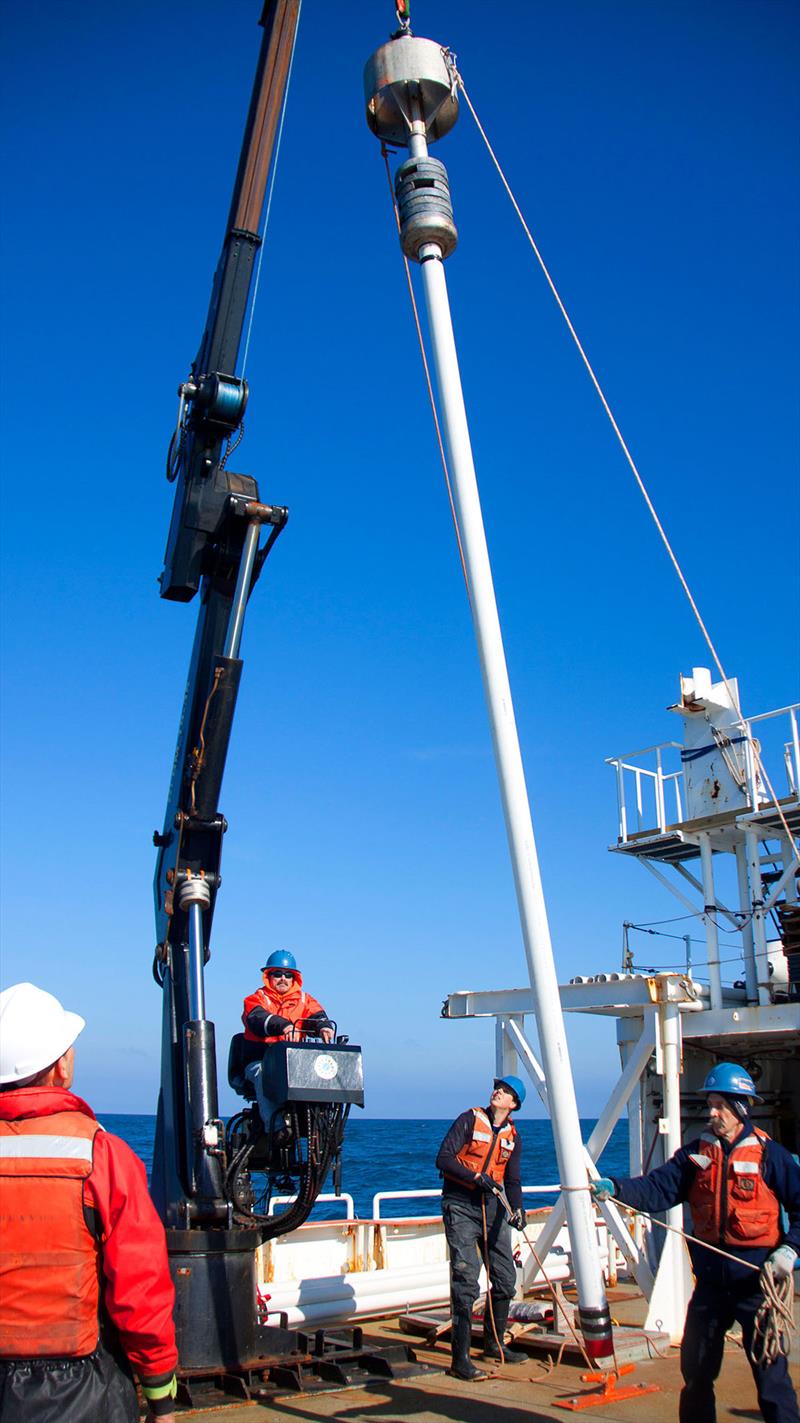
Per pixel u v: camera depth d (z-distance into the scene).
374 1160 44.12
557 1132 5.08
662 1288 8.14
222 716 6.99
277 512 7.24
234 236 7.60
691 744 14.41
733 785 13.73
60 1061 3.39
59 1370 2.97
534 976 5.07
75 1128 3.16
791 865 13.87
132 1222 3.10
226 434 7.45
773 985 13.12
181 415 7.55
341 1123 6.67
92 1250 3.09
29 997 3.37
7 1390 2.92
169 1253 6.54
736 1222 4.96
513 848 5.14
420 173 5.73
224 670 6.98
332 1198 9.52
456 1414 6.14
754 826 13.52
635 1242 8.65
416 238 5.70
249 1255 6.79
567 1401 6.34
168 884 7.15
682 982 9.10
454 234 5.73
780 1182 5.01
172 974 7.07
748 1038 13.08
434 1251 10.20
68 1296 3.01
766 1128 14.79
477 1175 7.33
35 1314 2.98
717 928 13.39
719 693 14.09
